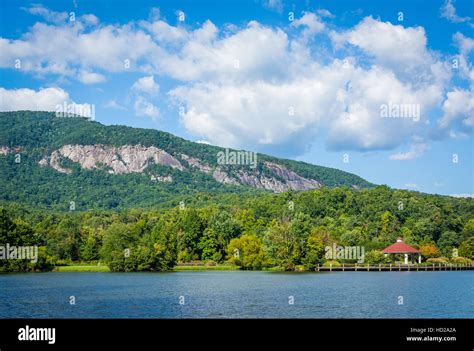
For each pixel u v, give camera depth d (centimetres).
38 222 19575
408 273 14475
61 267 15375
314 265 14888
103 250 15900
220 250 17762
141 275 13700
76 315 6906
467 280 11744
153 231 17812
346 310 7212
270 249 15025
